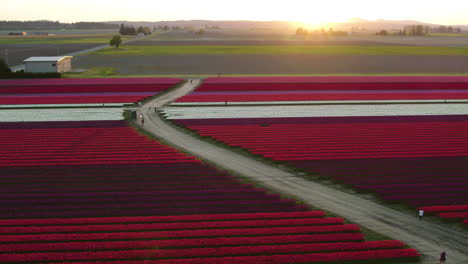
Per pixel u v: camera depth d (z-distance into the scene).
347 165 44.16
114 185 38.62
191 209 33.25
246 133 56.00
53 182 39.53
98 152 48.03
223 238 28.64
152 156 46.75
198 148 50.72
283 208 33.53
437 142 52.00
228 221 31.20
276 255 26.70
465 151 48.69
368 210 34.03
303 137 54.09
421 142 51.97
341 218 31.75
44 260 26.22
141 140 52.81
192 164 44.38
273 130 57.38
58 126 59.38
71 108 72.00
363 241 28.81
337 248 27.72
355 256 26.81
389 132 56.25
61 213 32.22
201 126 59.53
